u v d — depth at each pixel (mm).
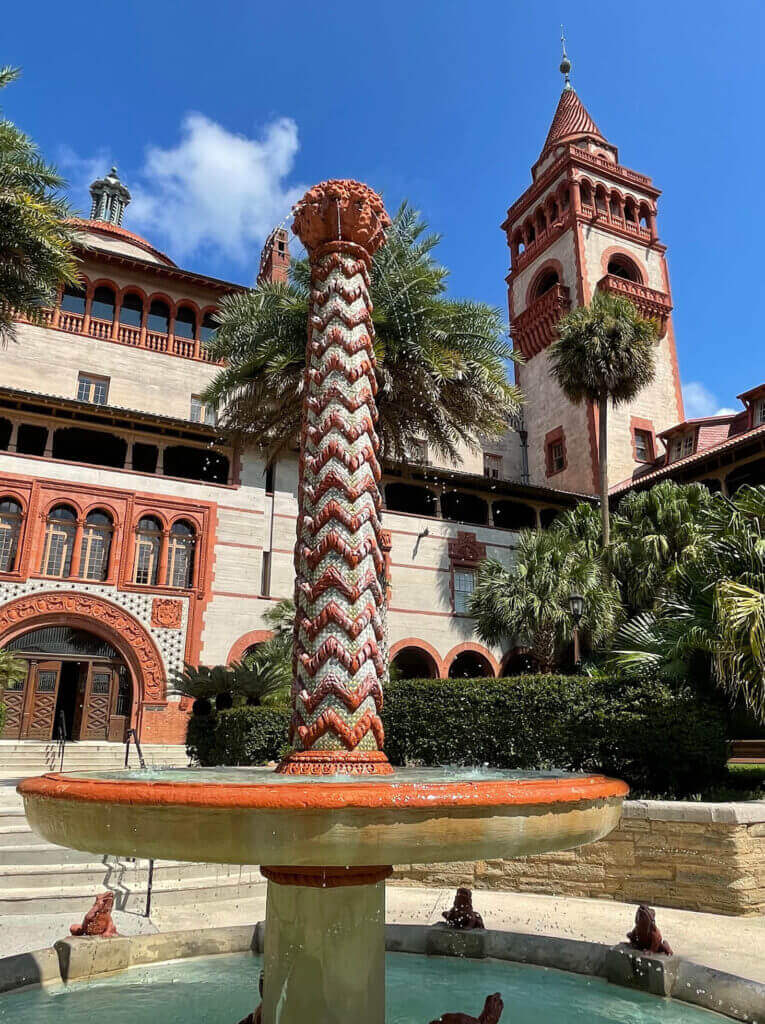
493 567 23750
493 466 39812
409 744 11828
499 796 2859
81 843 3074
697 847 8133
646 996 4781
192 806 2771
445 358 15469
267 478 28938
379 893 3670
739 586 9969
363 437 4516
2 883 8047
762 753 16062
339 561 4199
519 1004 4652
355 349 4699
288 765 3850
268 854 2785
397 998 4793
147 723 23938
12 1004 4562
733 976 4543
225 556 26484
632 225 41906
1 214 14617
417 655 31266
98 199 37750
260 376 16625
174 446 27047
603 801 3328
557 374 27188
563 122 46625
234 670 16578
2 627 22797
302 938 3508
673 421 38656
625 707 10055
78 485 24812
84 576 24484
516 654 31172
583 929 7168
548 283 42781
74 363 29594
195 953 5602
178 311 32469
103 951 5199
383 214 5098
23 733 23250
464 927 5941
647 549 22594
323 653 4031
